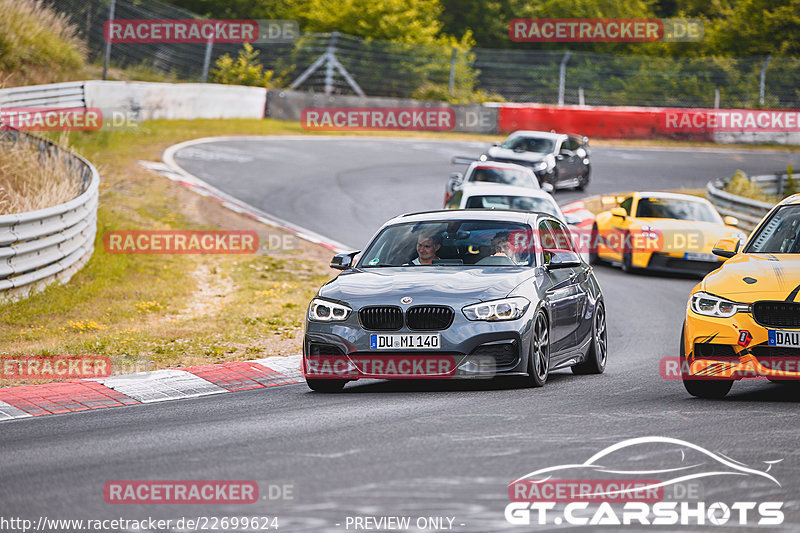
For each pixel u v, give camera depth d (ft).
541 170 346.74
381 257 120.88
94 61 447.01
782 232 116.67
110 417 98.58
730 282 105.81
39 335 146.61
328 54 550.36
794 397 107.45
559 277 121.90
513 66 599.57
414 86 568.82
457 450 77.92
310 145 416.87
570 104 611.06
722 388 106.63
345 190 329.11
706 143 563.48
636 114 549.54
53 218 173.06
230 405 104.42
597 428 86.58
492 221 124.47
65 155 230.48
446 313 106.93
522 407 97.81
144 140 365.81
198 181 312.29
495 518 60.59
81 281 185.16
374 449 78.64
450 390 111.45
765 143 574.15
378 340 106.93
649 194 264.72
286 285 202.49
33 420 98.27
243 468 73.41
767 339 101.04
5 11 375.25
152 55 484.74
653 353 148.97
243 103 465.88
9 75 359.46
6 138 229.66
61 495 67.51
